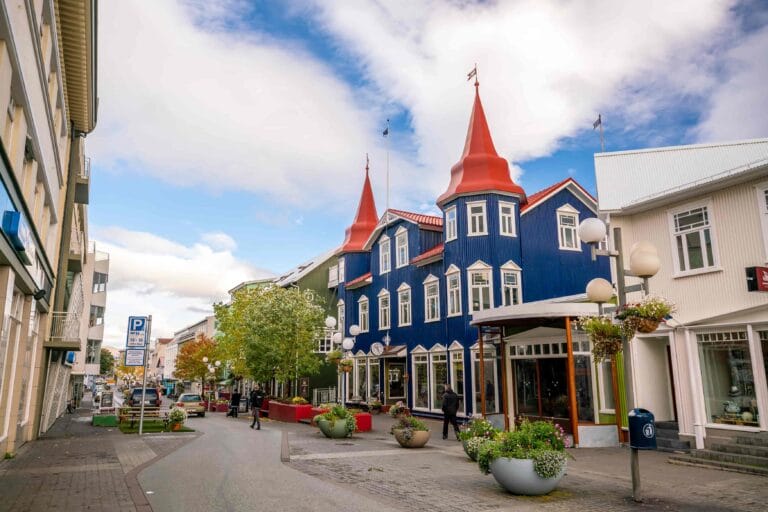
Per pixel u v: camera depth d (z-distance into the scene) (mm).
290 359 33031
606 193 17656
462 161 26969
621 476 11273
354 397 34688
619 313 9766
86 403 55938
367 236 37906
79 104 20078
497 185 25688
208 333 85875
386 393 31766
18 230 9977
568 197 28094
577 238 27844
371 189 39531
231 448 15555
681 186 15250
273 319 33156
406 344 29656
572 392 15992
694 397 14258
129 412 25281
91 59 17281
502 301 24812
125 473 11180
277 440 17672
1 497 8750
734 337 13797
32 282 13664
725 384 13898
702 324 14289
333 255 45906
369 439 18219
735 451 12648
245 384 54562
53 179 16344
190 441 17406
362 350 34594
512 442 9656
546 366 19141
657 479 10938
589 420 17047
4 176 9195
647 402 16047
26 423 16703
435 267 27953
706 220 15031
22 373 14430
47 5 12328
